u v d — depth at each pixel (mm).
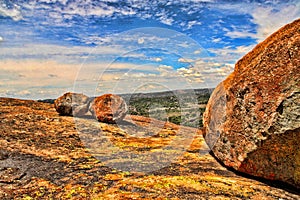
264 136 4836
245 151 5227
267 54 5156
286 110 4582
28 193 4613
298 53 4613
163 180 5105
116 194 4496
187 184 4918
